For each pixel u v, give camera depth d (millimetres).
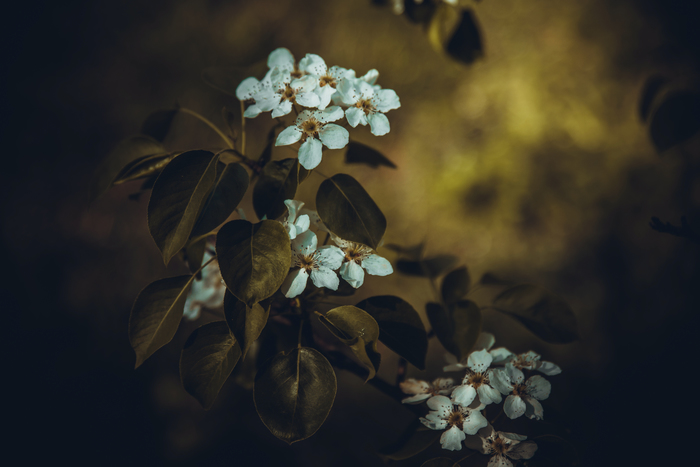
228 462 1107
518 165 1518
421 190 1527
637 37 1569
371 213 407
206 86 1638
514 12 1654
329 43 1673
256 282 385
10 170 1601
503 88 1590
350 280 414
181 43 1717
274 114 424
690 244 1360
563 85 1575
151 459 1142
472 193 1496
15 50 1732
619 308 1354
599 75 1569
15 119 1654
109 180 462
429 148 1566
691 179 1432
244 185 414
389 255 1188
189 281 421
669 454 1037
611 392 1193
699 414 1087
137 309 413
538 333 460
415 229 1493
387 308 427
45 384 1259
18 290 1427
